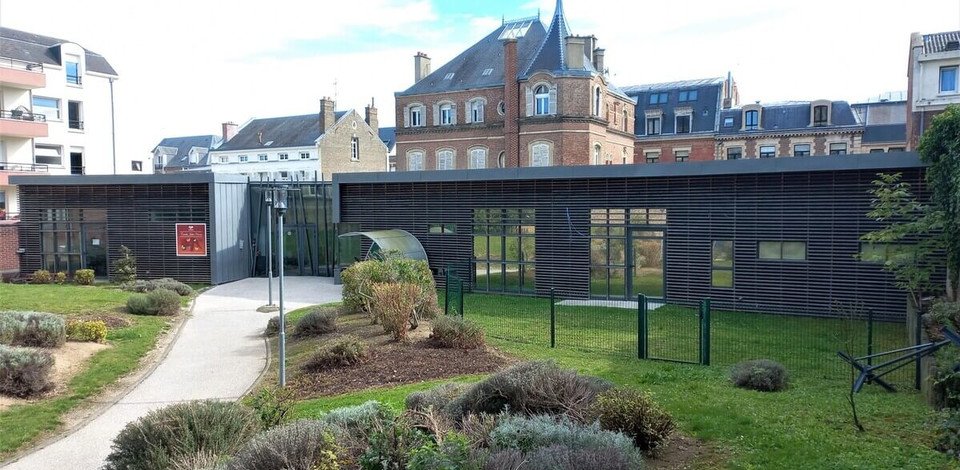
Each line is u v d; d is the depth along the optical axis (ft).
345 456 21.21
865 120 170.40
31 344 46.34
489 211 78.07
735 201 64.03
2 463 29.71
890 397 31.78
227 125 207.00
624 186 69.67
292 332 54.39
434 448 20.06
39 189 94.02
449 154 144.25
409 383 38.14
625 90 192.75
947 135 49.21
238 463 21.02
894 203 53.78
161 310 64.80
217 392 40.24
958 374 26.20
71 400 38.52
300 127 192.34
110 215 92.53
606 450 20.02
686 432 25.84
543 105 130.31
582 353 45.19
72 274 93.66
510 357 43.73
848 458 22.18
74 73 140.05
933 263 54.80
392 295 48.24
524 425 22.38
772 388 33.94
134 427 24.56
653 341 49.32
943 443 22.95
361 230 86.89
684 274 66.95
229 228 93.45
